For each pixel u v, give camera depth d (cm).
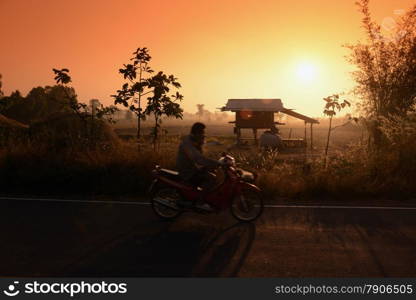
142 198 921
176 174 762
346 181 966
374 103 1355
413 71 1306
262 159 1194
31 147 1138
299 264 540
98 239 632
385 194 958
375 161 1073
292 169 1135
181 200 748
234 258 559
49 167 1027
